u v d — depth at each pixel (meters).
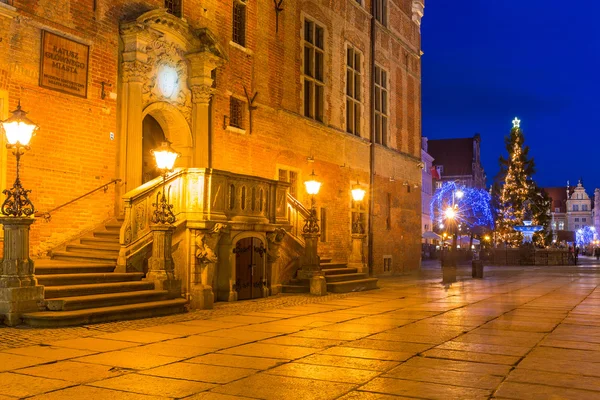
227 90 20.22
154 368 7.48
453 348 9.02
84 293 12.06
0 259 11.38
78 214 15.07
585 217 151.38
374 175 30.06
